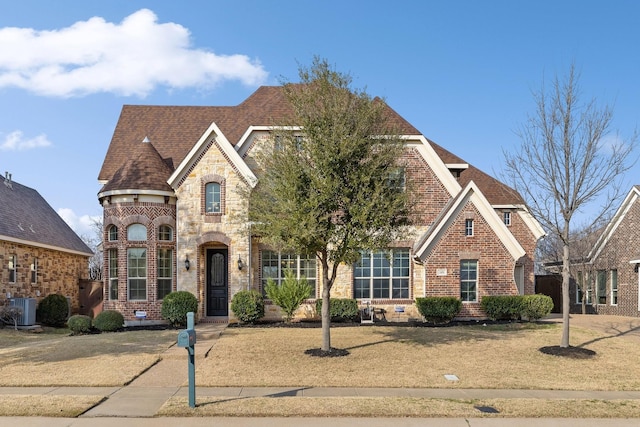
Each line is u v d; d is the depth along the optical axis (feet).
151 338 55.31
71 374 39.88
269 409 29.91
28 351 49.55
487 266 68.90
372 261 72.23
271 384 37.11
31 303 77.87
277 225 44.01
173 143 81.66
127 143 82.23
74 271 104.12
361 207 44.50
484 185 88.48
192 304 65.10
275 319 69.62
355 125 46.06
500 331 59.36
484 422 28.37
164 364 43.93
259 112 81.71
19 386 36.70
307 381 37.96
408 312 70.79
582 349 48.29
